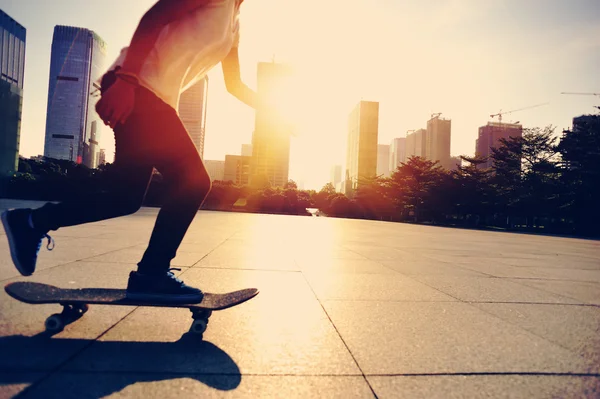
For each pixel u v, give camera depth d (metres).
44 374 1.43
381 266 5.21
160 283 1.98
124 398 1.28
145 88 1.85
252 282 3.60
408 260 6.10
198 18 2.05
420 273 4.73
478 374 1.68
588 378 1.68
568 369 1.79
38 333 1.89
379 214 78.19
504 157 57.44
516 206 49.84
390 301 3.10
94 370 1.49
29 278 3.14
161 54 1.91
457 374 1.67
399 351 1.94
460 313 2.81
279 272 4.27
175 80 1.99
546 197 46.06
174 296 1.97
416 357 1.86
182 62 2.00
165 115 1.92
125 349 1.75
